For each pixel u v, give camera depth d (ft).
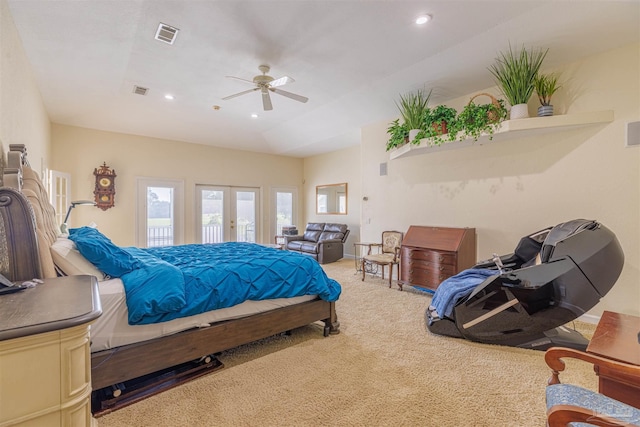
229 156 24.86
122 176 19.97
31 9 8.41
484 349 8.53
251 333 7.86
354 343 8.92
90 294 3.77
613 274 7.99
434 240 13.73
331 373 7.23
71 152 18.24
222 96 15.40
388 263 15.48
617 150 9.72
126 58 11.49
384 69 12.36
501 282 8.49
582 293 8.00
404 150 14.46
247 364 7.66
